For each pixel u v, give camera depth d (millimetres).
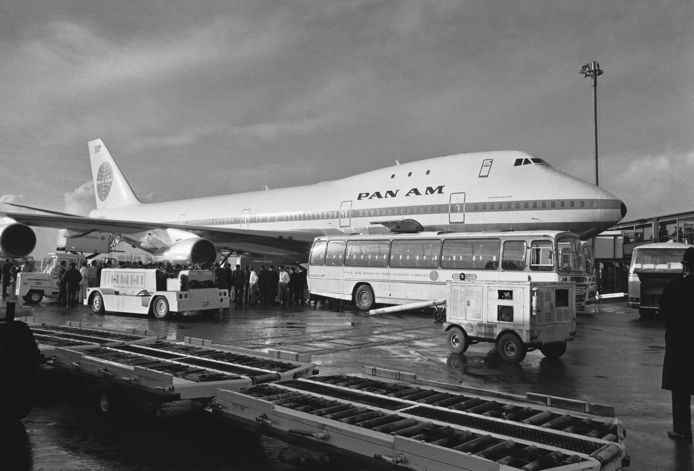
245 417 4422
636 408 6184
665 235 34812
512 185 18594
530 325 9008
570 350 10844
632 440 5000
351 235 19797
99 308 16844
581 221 17547
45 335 8180
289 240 24125
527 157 19109
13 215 19172
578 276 15859
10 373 4984
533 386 7344
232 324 14445
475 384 7441
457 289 10203
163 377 4801
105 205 41312
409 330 13570
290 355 6465
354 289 19297
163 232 23641
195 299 15547
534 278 15406
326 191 24594
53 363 6398
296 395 4707
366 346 10758
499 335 9461
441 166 20750
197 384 4824
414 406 4465
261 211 27031
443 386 5203
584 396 6770
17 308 5219
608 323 16547
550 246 15266
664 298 5082
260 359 6520
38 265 29172
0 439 4812
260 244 24938
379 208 21672
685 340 4957
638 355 10211
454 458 3057
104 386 5660
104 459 4332
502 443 3465
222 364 6070
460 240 16891
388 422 3959
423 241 17703
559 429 3965
